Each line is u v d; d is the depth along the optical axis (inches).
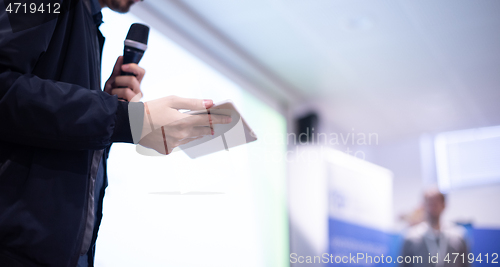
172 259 98.2
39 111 21.0
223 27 142.9
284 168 185.2
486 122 224.1
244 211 143.4
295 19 137.3
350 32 143.3
